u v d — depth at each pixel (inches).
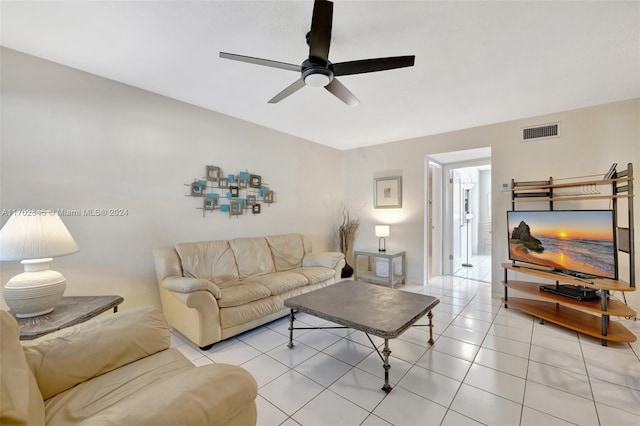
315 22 57.1
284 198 169.3
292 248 156.4
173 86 107.0
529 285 130.1
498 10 65.3
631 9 64.5
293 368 83.9
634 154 115.3
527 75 96.2
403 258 184.1
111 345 55.1
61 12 66.4
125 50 83.2
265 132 157.2
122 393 47.8
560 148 130.6
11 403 31.3
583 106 124.5
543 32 73.2
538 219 120.8
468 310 130.4
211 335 93.8
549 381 75.7
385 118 141.4
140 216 109.3
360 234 207.0
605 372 79.4
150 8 65.2
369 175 202.1
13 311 68.4
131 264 106.9
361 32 73.1
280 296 118.4
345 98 85.9
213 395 36.4
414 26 70.9
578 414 63.4
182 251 112.9
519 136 141.0
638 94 112.1
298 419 63.1
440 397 70.0
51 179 89.7
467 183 251.4
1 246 67.2
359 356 90.7
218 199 134.6
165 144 116.2
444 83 102.1
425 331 108.3
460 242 231.5
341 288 110.5
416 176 179.3
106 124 100.7
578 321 106.3
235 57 67.8
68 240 76.0
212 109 130.9
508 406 66.3
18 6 64.1
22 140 84.7
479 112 132.1
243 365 85.5
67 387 48.6
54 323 66.9
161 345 62.2
